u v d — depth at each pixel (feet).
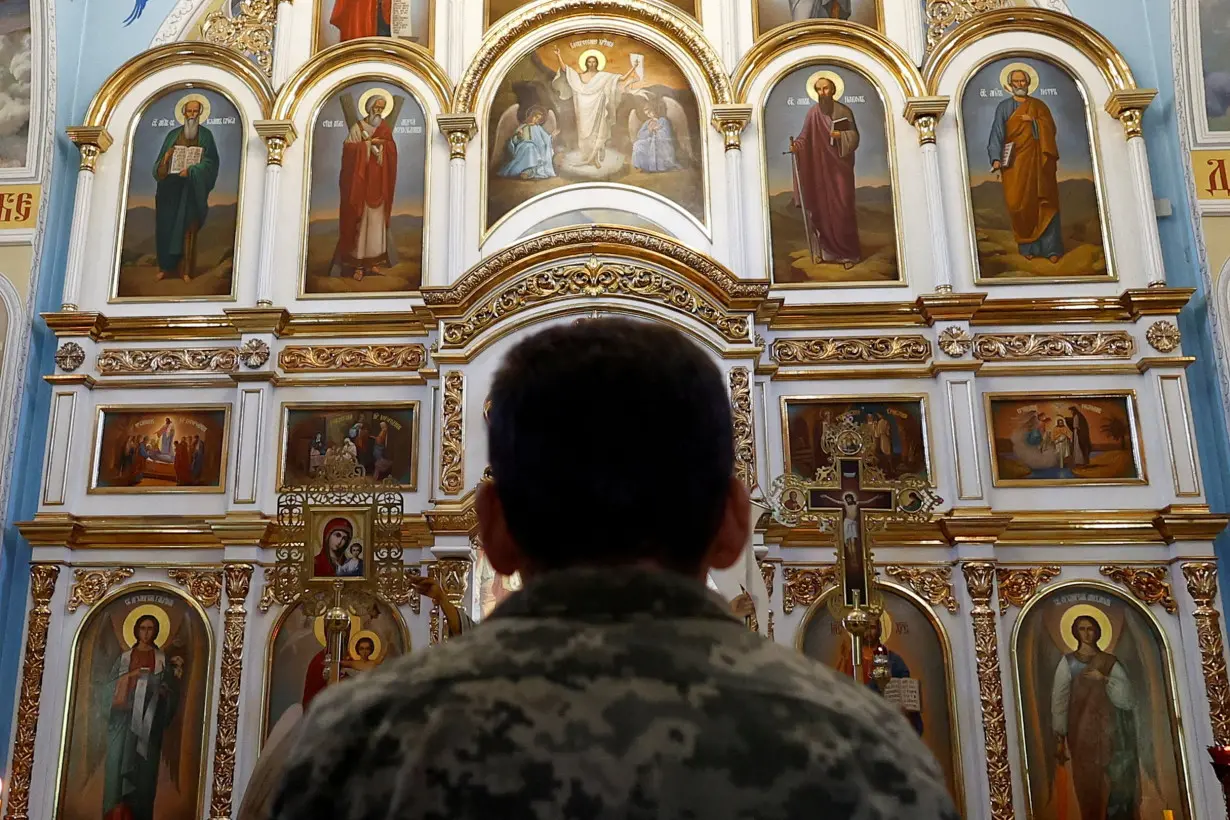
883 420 38.11
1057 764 34.60
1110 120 41.14
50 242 41.52
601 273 37.60
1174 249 40.32
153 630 36.94
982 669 34.88
